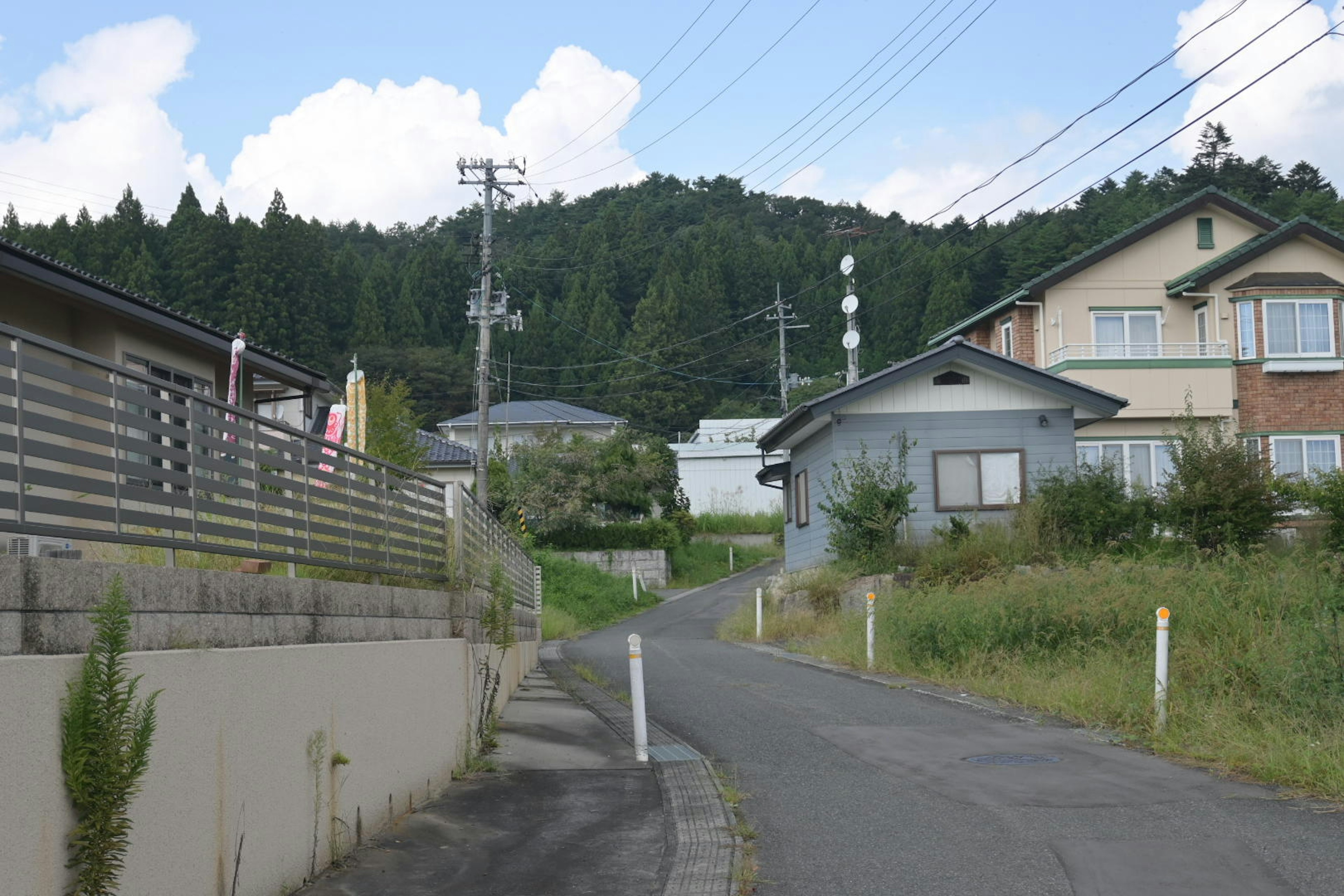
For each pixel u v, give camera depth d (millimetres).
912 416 22250
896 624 15195
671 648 20469
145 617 4176
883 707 11523
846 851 6184
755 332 71125
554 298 77188
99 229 60594
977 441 22156
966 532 20203
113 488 4355
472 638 9164
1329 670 8906
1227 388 24984
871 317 69688
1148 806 6902
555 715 11586
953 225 73625
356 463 7258
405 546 7898
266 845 5090
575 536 40281
